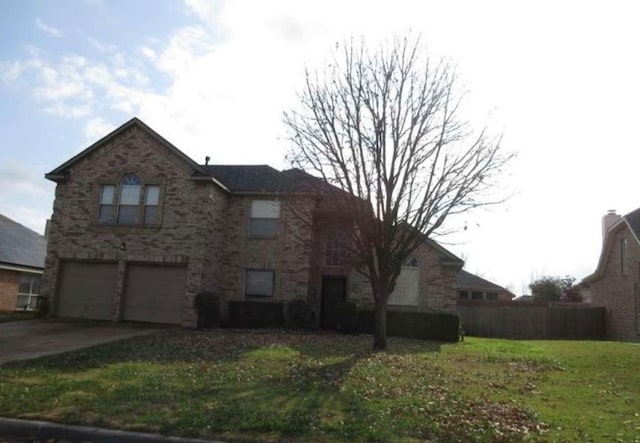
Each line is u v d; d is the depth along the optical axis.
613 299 29.44
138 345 14.78
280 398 8.46
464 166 15.25
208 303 21.00
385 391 9.31
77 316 22.31
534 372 12.41
